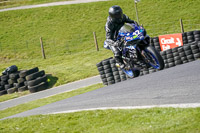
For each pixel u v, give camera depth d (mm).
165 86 26922
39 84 71625
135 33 25047
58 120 27953
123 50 26922
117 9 25609
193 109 20141
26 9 168500
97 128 22703
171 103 22609
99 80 65188
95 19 146000
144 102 25062
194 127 17484
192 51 49844
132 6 153875
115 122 22766
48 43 127562
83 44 122062
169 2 151250
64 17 152500
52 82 75750
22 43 130000
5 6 185500
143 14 143625
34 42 129875
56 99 54000
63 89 65875
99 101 30766
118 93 31125
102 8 156500
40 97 63094
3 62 111500
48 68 89812
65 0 182125
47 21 150375
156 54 24641
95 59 91438
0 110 57062
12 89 73938
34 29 143500
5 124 32469
